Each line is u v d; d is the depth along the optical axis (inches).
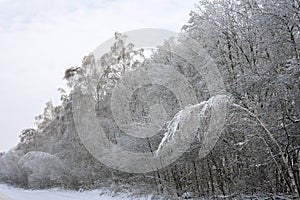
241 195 597.3
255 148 525.3
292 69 480.1
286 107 499.8
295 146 500.7
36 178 1753.2
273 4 511.5
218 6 675.4
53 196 1244.5
